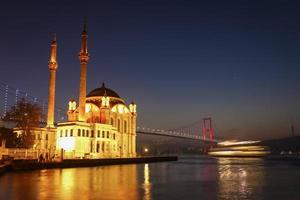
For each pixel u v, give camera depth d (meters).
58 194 38.03
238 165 123.62
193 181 56.72
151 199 36.34
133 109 147.88
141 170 82.69
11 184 46.88
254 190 45.47
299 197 39.59
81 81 116.38
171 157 170.62
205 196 39.44
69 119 135.50
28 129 100.75
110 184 48.88
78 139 110.06
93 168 87.56
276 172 82.50
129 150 142.50
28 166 74.31
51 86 119.06
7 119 101.88
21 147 98.19
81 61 117.19
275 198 38.75
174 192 42.22
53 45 121.19
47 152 85.00
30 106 102.19
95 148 115.31
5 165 65.94
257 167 108.62
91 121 131.25
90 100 138.00
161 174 70.81
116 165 107.88
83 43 118.31
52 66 119.81
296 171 87.25
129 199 35.88
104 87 145.50
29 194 37.75
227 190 45.06
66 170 77.25
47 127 115.31
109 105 136.00
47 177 57.88
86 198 35.69
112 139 124.50
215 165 122.06
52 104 118.19
